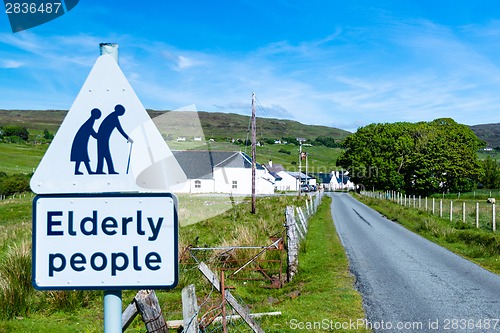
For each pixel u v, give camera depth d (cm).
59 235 199
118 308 201
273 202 3866
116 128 201
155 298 368
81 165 199
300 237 1625
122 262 198
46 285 198
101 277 198
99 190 199
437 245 1670
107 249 199
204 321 664
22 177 4938
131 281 198
